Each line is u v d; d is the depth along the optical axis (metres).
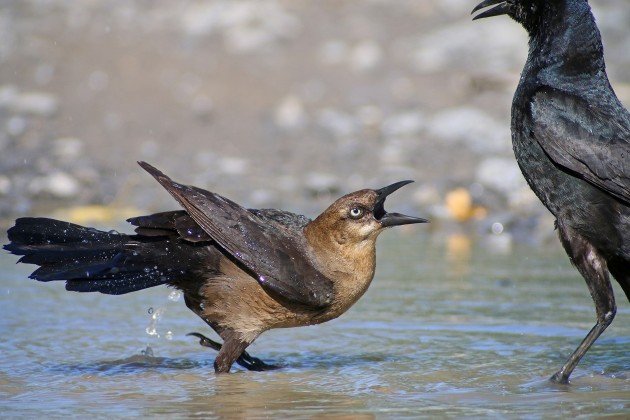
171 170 19.97
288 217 9.84
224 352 9.24
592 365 9.27
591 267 9.18
